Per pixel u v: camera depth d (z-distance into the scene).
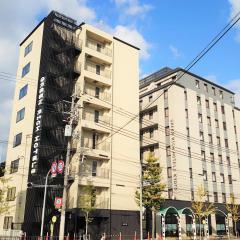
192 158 51.69
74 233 35.62
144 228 42.69
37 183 37.03
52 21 43.62
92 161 41.12
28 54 46.66
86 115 42.41
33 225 35.94
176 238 44.88
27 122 41.69
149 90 58.94
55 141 39.31
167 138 51.22
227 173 57.38
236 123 63.56
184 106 53.56
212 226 51.09
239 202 57.91
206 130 56.09
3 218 40.38
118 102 45.22
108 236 38.50
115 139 43.38
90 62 45.12
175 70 55.56
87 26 44.84
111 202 40.31
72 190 38.06
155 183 42.28
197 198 49.78
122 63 47.66
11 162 42.59
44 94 40.06
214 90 60.97
